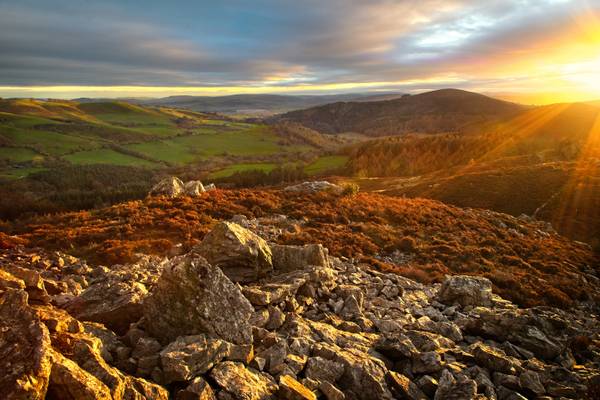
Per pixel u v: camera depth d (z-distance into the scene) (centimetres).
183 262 932
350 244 2686
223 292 938
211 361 774
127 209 2942
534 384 921
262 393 736
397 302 1559
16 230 2467
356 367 891
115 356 789
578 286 2427
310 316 1260
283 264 1569
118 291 1052
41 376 545
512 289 2203
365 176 11494
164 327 874
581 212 4919
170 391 708
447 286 1709
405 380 898
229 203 3412
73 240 2173
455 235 3312
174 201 3322
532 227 4338
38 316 663
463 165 10312
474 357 1034
